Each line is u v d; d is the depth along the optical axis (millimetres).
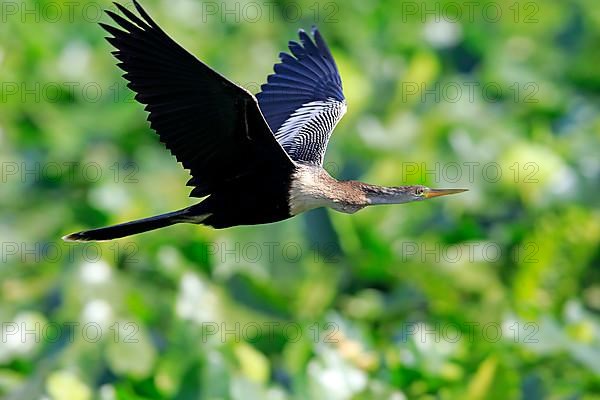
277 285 14562
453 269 15328
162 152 17000
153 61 9141
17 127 17250
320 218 15133
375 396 12039
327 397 11914
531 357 13250
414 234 15672
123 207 15422
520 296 15258
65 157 16469
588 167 16547
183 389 11492
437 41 19500
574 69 19812
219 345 12508
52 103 17953
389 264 15102
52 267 14656
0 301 14016
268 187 9945
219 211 9984
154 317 13633
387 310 14750
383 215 15648
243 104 9250
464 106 18109
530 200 16297
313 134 11562
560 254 15609
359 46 19906
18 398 11938
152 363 12383
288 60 12320
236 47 19172
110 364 12297
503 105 18547
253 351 12523
